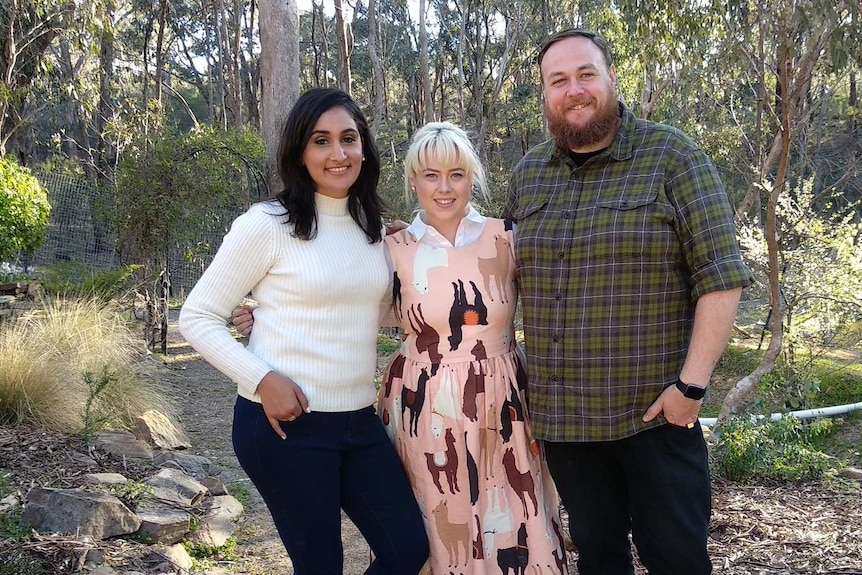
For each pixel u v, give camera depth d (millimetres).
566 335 2002
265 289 1967
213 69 27844
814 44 5062
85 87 14766
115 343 5430
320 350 1923
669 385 1943
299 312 1926
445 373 2162
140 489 3223
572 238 1987
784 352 6543
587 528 2166
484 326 2180
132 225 8156
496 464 2195
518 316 6770
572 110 1958
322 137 1934
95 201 9141
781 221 7430
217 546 3115
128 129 16078
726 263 1837
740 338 8648
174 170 8164
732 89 9680
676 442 1979
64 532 2730
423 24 15695
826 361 7211
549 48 2021
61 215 10273
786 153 4945
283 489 1912
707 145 10570
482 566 2160
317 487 1904
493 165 15156
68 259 9828
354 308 1986
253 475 1941
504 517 2203
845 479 4078
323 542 1936
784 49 4918
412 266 2201
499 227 2256
